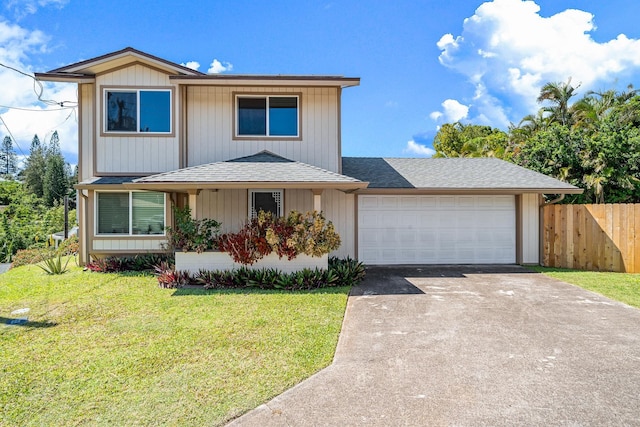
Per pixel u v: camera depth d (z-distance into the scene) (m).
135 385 3.98
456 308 7.05
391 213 12.15
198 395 3.77
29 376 4.19
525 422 3.33
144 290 8.43
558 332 5.69
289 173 9.78
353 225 12.06
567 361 4.62
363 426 3.27
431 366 4.48
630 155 15.97
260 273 8.77
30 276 10.22
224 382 4.04
